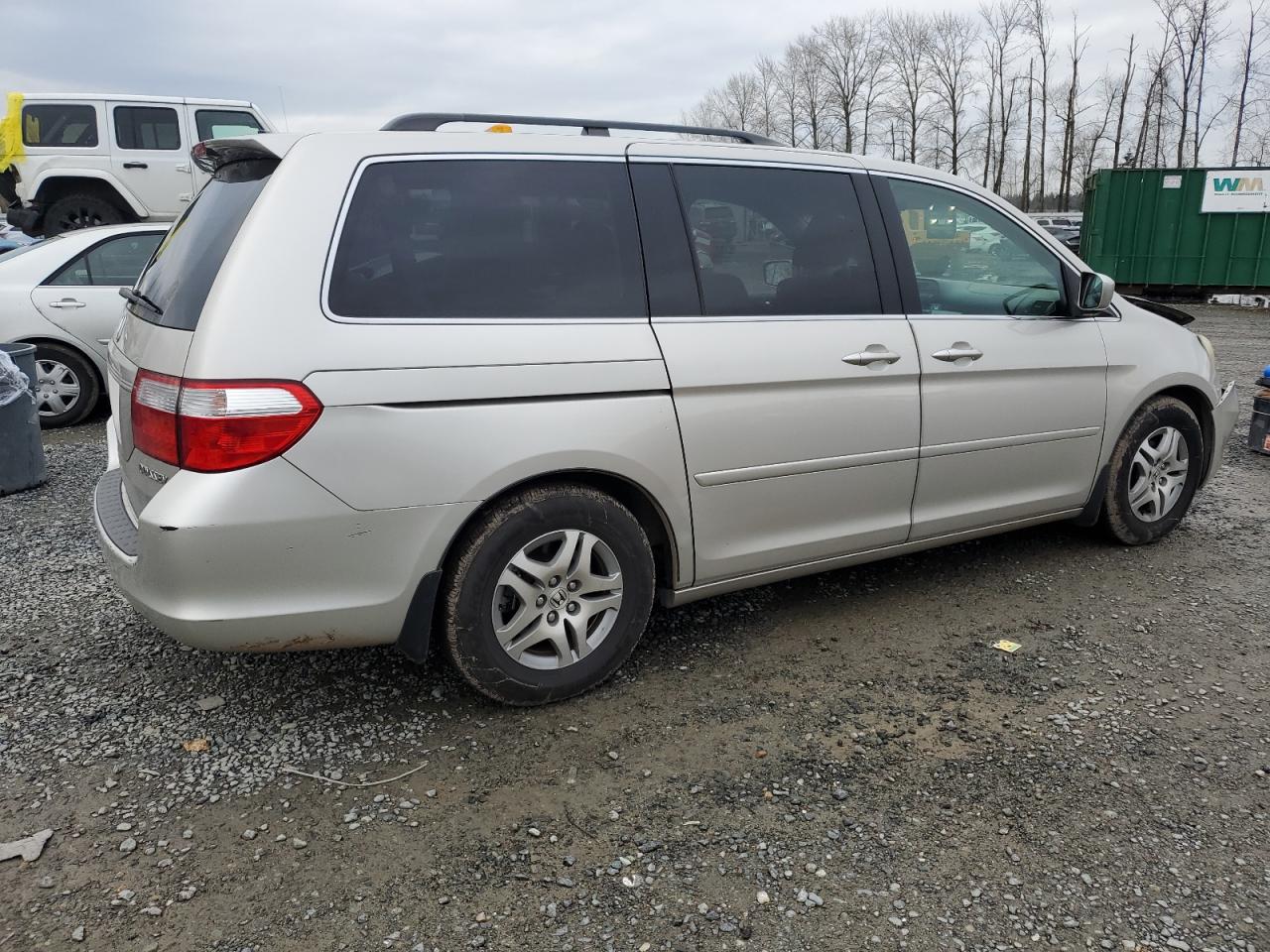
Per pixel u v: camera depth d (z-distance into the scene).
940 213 3.89
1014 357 3.90
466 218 2.88
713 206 3.30
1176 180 18.52
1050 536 4.86
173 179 11.40
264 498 2.52
